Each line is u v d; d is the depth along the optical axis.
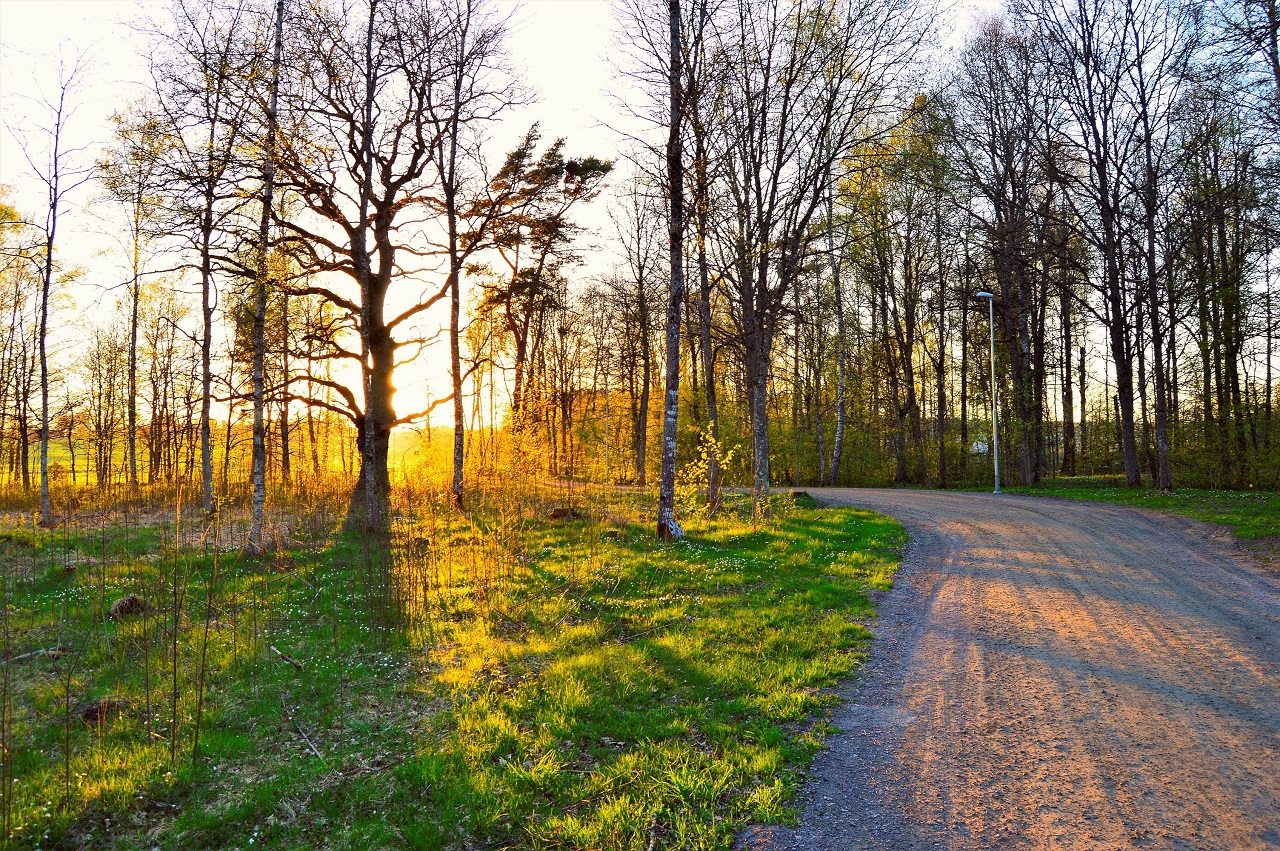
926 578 11.48
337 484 23.44
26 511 21.50
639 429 42.41
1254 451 24.38
